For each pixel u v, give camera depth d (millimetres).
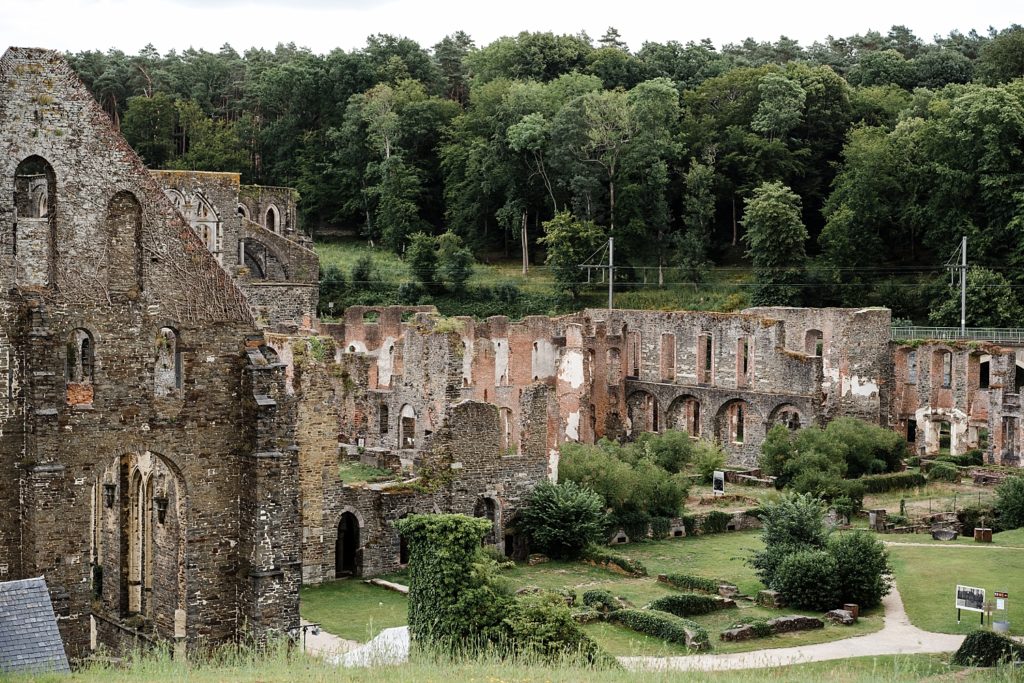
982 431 95000
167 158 159250
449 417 64500
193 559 41312
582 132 143750
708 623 54094
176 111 163125
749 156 147625
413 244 138375
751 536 72938
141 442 40438
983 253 121812
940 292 122000
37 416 38125
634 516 71312
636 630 52375
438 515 44938
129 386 40281
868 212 131250
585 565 65500
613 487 70812
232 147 162125
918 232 134875
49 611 35094
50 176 39406
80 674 32656
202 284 41656
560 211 146875
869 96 159000
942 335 109438
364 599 56750
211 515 41656
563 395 100250
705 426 100938
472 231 152000
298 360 58719
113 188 40281
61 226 39469
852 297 128625
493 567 45812
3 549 38500
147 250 40812
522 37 175375
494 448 65875
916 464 91438
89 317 39719
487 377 91688
